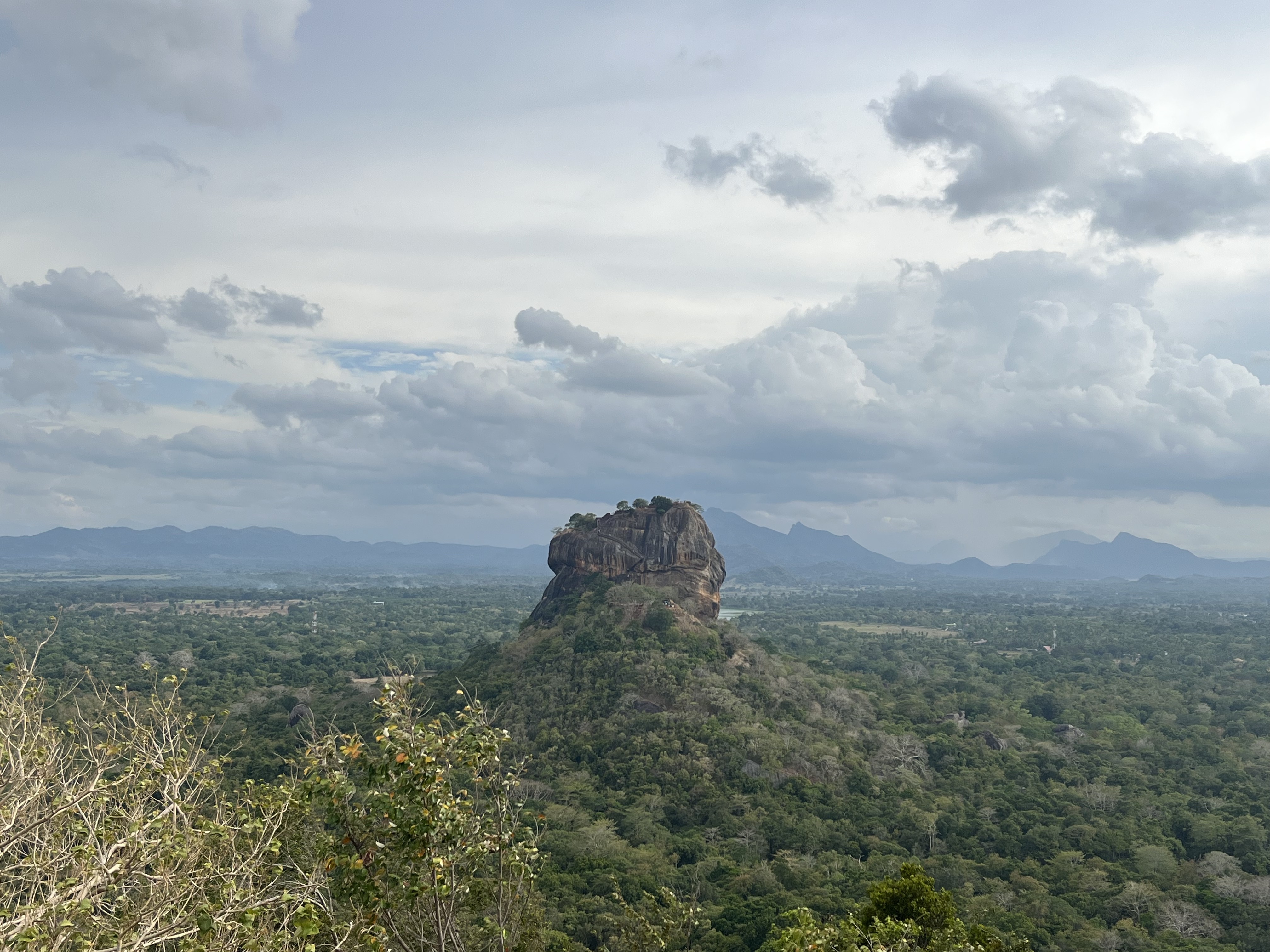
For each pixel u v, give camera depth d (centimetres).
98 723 1702
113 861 1377
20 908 1235
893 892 3809
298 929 1498
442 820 1675
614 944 4441
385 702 1805
